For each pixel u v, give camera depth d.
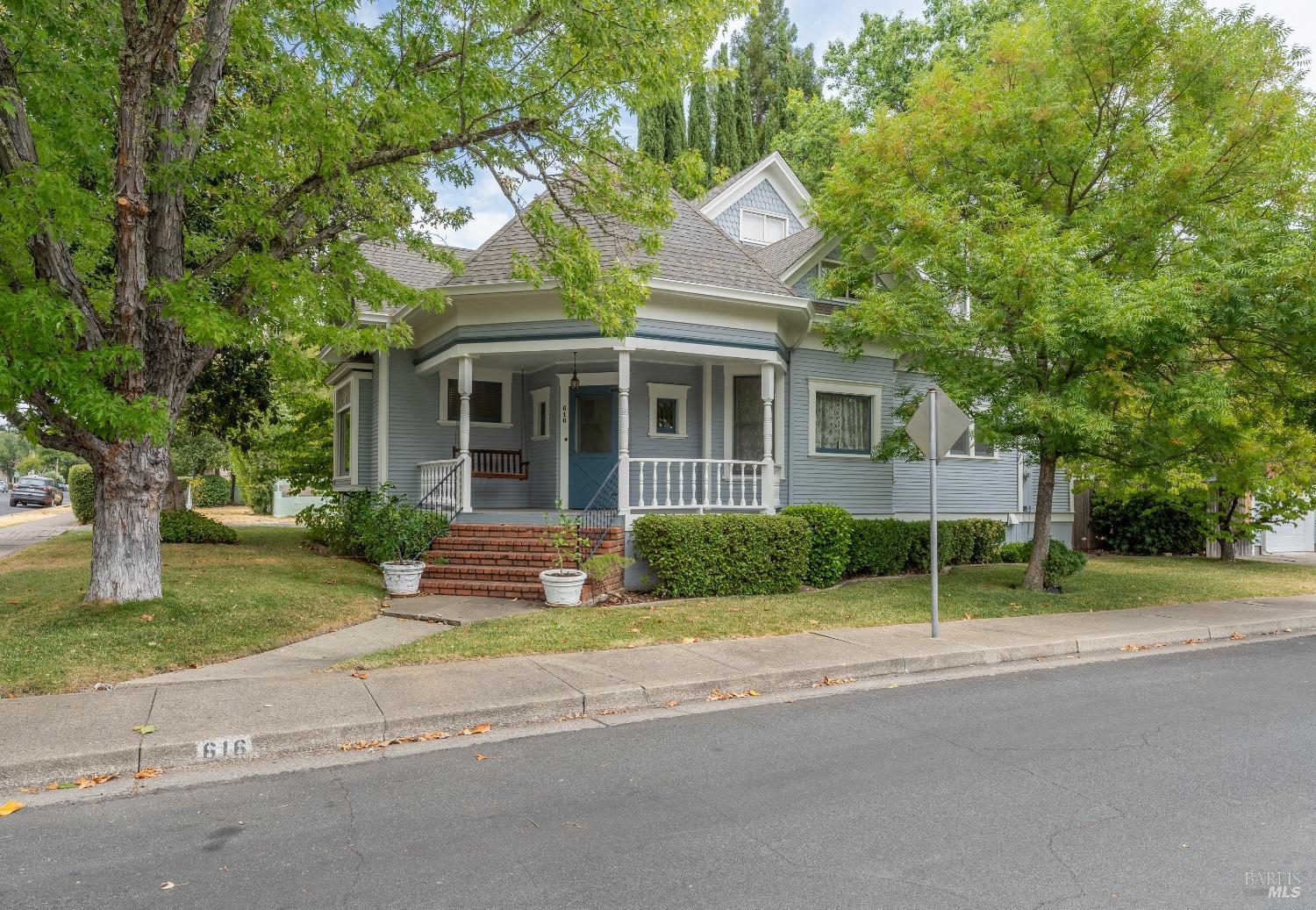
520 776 4.80
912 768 4.92
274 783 4.73
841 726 5.86
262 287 8.01
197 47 8.80
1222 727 5.81
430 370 14.27
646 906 3.22
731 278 13.05
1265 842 3.85
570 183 9.96
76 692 6.16
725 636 8.69
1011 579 13.67
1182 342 9.89
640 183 9.70
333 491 17.22
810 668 7.28
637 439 14.23
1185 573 15.34
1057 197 12.10
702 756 5.15
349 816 4.20
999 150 11.63
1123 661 8.38
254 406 16.78
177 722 5.43
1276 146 10.34
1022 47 11.91
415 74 8.45
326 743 5.39
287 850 3.77
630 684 6.59
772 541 11.77
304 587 10.40
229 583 10.16
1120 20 10.84
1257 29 10.71
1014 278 10.01
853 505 15.39
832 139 27.12
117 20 7.80
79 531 18.77
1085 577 14.32
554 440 14.80
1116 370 10.05
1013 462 18.06
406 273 15.79
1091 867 3.57
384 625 9.12
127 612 8.14
